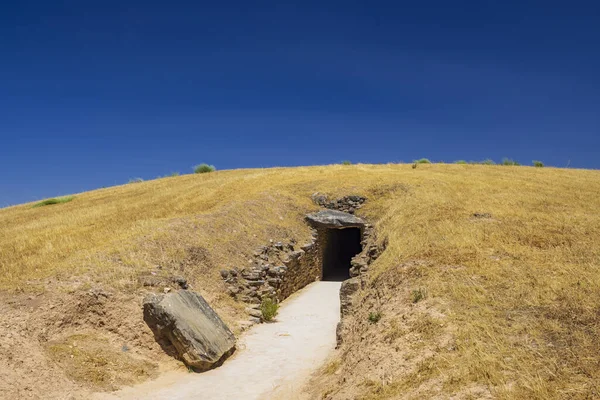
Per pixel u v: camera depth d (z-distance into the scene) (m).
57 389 8.34
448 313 7.82
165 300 11.34
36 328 9.90
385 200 24.27
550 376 5.63
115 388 9.12
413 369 6.55
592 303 7.65
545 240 11.91
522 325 7.07
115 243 15.20
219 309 13.88
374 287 11.17
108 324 11.00
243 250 17.91
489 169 32.94
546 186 23.50
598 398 5.05
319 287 20.72
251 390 9.23
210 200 24.22
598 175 29.81
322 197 25.48
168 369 10.43
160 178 42.22
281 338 12.77
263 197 24.22
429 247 11.96
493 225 13.73
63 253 14.50
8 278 12.23
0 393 7.58
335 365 9.14
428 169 33.22
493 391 5.49
